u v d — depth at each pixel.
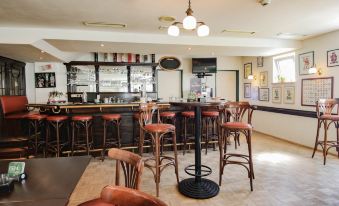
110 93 7.43
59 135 4.68
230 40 5.27
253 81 7.77
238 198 2.88
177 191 3.11
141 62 7.43
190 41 5.07
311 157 4.54
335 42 4.68
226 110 3.95
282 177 3.52
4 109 5.01
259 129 7.33
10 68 5.97
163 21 4.00
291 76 6.11
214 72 8.07
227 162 3.19
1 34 4.23
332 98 4.73
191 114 4.79
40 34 4.37
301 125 5.55
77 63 6.96
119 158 1.62
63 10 3.45
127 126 4.93
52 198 1.22
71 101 7.00
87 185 3.32
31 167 1.70
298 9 3.48
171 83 8.31
